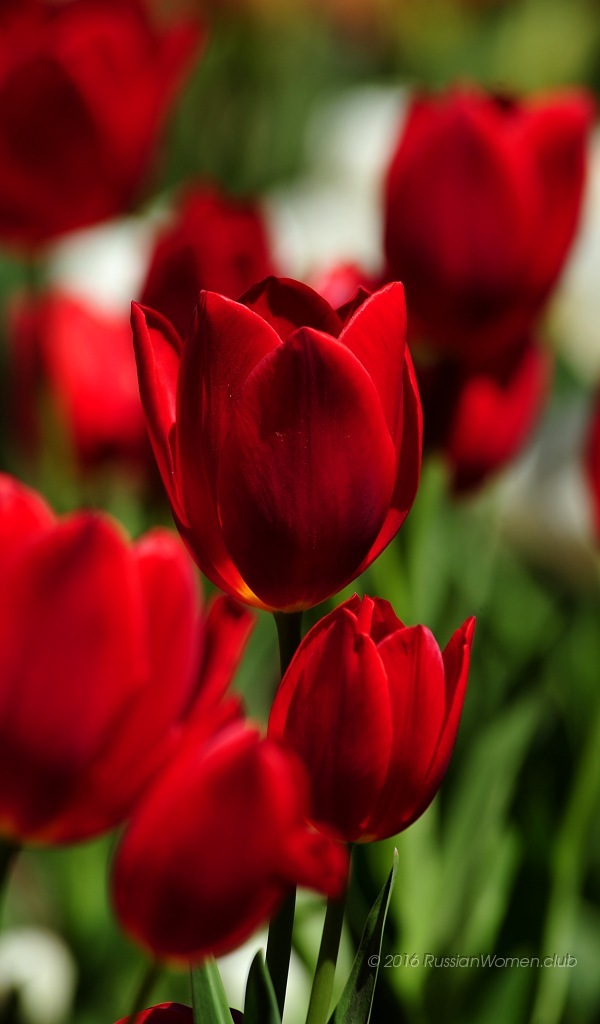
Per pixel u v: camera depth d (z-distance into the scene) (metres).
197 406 0.57
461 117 0.83
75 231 1.13
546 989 0.82
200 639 0.55
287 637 0.59
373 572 0.85
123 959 1.11
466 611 1.04
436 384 0.87
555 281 0.87
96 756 0.54
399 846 0.82
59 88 1.05
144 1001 0.54
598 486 0.92
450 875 0.89
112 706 0.53
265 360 0.56
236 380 0.57
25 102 1.05
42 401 1.12
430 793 0.58
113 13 1.09
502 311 0.87
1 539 0.53
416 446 0.59
